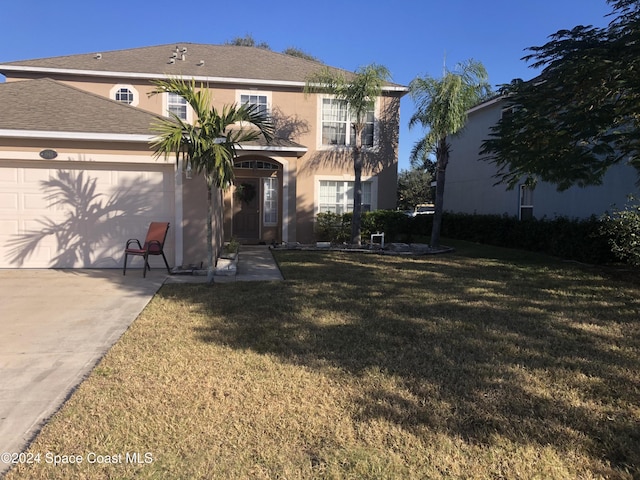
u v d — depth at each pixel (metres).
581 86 8.58
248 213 16.48
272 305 6.78
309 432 3.24
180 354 4.69
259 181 16.48
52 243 9.46
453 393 3.86
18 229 9.38
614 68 7.93
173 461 2.89
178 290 7.73
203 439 3.13
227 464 2.87
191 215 9.49
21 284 8.02
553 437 3.20
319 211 16.73
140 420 3.36
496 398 3.78
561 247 13.02
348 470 2.83
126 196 9.55
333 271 10.04
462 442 3.13
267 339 5.20
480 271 10.39
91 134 8.97
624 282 9.11
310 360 4.55
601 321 6.14
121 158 9.32
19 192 9.31
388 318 6.15
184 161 9.11
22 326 5.63
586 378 4.20
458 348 4.98
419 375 4.23
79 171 9.41
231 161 7.97
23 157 9.05
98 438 3.12
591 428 3.31
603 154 8.75
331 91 14.48
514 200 16.89
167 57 17.06
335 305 6.85
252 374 4.20
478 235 17.92
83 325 5.70
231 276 9.20
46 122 9.11
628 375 4.27
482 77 13.58
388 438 3.18
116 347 4.89
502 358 4.70
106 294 7.36
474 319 6.15
